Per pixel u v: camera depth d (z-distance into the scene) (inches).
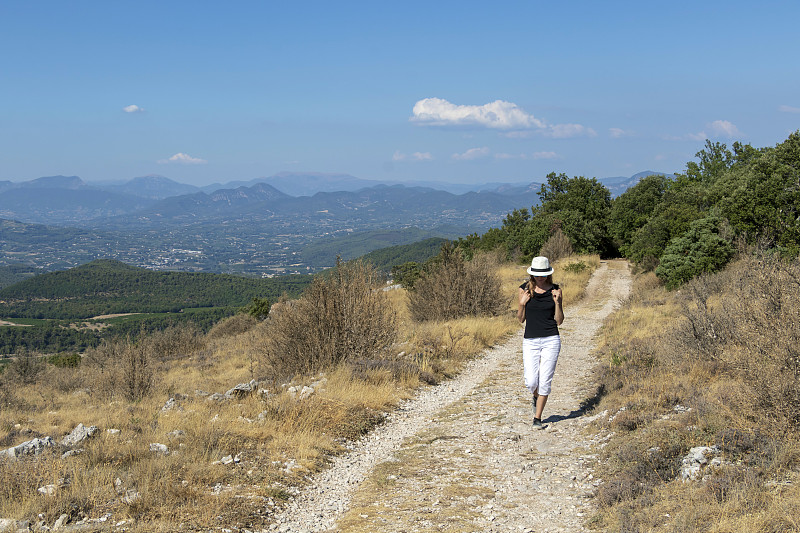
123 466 216.8
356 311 434.3
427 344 515.2
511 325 693.9
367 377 373.4
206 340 1099.3
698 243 1008.2
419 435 275.9
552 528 159.8
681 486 165.0
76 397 570.6
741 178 1519.4
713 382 261.3
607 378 348.2
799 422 179.8
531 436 258.2
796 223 974.4
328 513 183.0
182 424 274.7
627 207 2191.2
